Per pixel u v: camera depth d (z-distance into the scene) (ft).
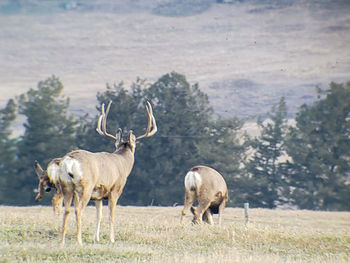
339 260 180.14
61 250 161.79
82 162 172.14
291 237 218.18
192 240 205.16
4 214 256.93
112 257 161.27
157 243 197.47
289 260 174.70
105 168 183.32
